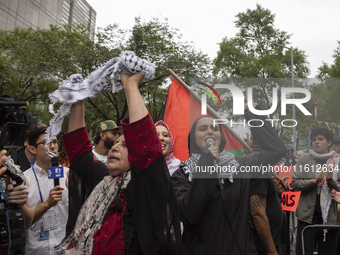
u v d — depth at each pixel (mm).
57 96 1689
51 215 2799
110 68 1649
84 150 2008
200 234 2074
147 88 17844
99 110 17500
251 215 2432
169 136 2623
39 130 2930
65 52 16984
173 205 1523
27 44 19156
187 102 3354
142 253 1553
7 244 1848
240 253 1979
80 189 1960
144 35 16672
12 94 19594
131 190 1558
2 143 1728
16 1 40281
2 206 1919
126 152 1768
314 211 3674
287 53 21094
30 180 2861
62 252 1892
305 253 3684
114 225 1658
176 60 16516
